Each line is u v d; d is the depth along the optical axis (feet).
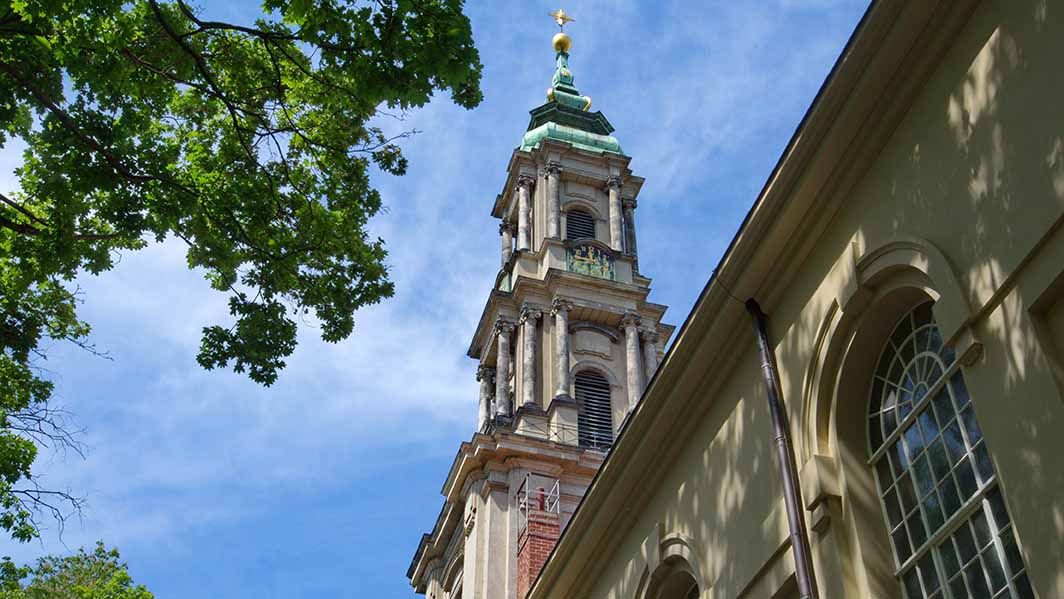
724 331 52.42
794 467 45.21
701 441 54.95
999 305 35.42
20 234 50.31
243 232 50.90
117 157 47.16
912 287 40.42
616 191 131.34
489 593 93.97
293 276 52.39
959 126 39.06
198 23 46.55
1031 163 35.12
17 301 52.01
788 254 48.62
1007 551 34.04
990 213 36.55
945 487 37.81
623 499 61.21
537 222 128.06
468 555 100.12
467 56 45.16
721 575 50.11
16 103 46.47
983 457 35.94
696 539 53.36
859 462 42.78
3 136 51.31
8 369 55.52
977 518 35.73
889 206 42.37
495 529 98.73
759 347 49.39
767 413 49.11
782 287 49.39
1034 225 34.42
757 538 47.65
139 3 48.49
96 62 44.73
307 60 51.13
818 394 44.83
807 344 46.50
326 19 44.62
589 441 108.78
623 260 124.57
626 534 61.77
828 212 46.29
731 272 50.83
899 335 42.34
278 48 49.29
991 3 38.47
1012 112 36.45
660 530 57.11
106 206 48.14
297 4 44.11
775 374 48.29
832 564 41.39
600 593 63.93
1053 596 30.73
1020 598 33.19
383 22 44.62
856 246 43.98
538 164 133.49
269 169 53.11
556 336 114.73
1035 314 33.99
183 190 48.70
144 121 47.91
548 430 107.65
